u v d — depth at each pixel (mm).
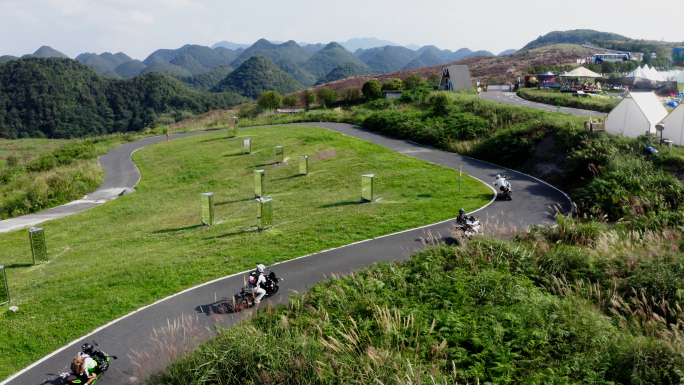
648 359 8602
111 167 41250
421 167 31281
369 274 13680
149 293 14055
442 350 9367
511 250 14422
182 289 14297
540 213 20781
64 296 14211
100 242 21750
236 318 12203
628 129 27266
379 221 20328
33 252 18938
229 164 37594
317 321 10625
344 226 19828
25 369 10445
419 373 8219
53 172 38344
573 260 13719
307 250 17156
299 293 12898
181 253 17938
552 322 10133
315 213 22641
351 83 121375
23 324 12492
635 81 62312
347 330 10188
